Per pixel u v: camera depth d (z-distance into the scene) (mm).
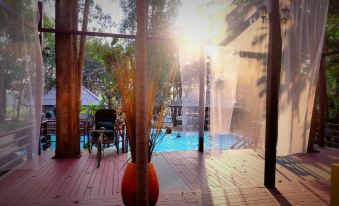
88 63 16500
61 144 5902
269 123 3994
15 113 4387
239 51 6676
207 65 7043
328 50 8562
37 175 4555
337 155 6340
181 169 5078
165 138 11039
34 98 4523
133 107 2922
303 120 5809
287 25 5371
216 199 3539
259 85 6555
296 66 5523
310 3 5340
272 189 3936
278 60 3953
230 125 6934
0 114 4254
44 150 6707
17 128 4449
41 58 4516
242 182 4281
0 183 4117
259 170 5012
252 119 6812
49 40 10492
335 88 10141
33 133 4598
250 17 5906
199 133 6879
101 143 5676
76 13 6008
